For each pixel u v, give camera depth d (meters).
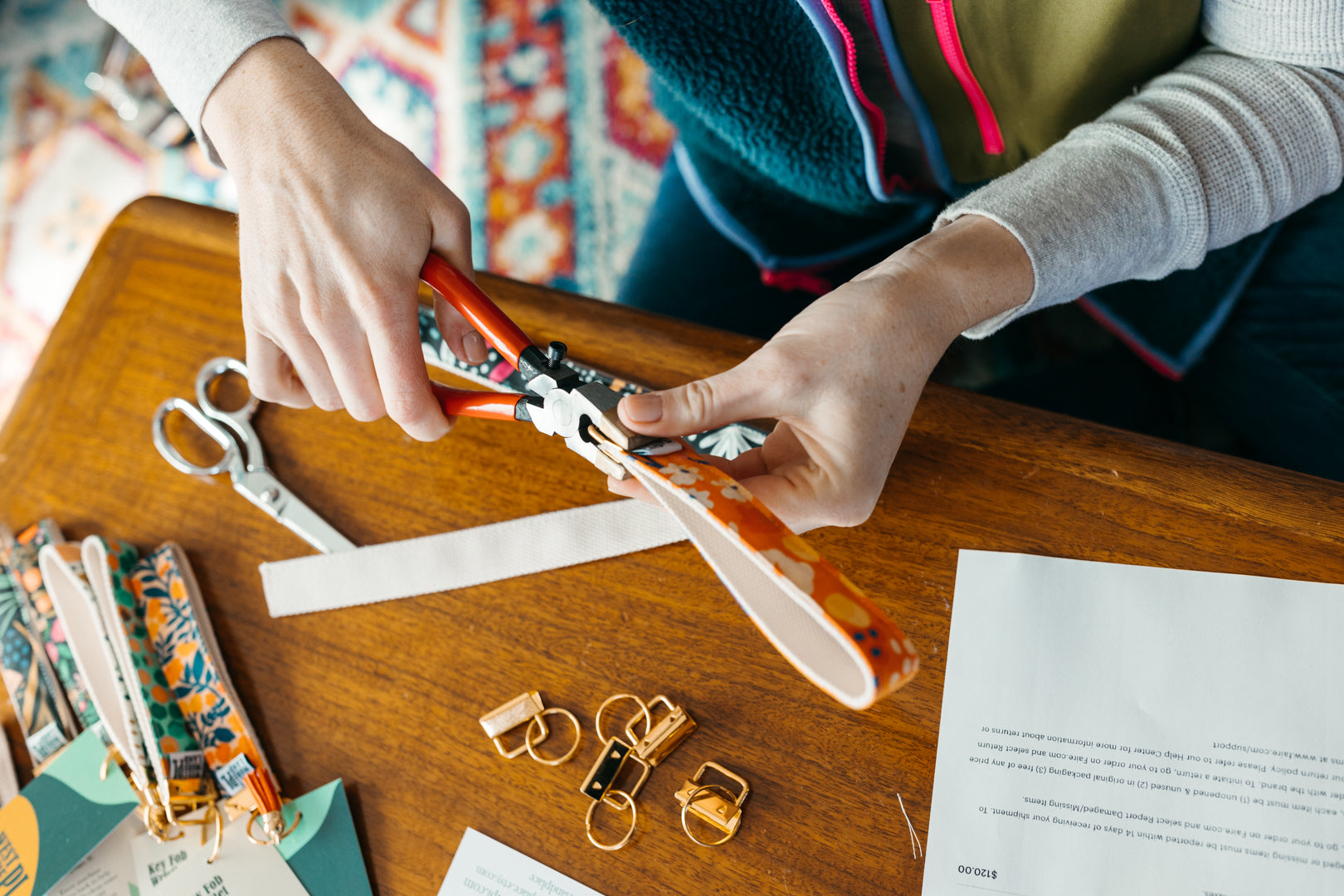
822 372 0.47
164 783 0.60
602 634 0.59
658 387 0.64
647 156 1.31
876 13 0.59
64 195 1.48
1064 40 0.60
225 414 0.70
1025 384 0.82
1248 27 0.58
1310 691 0.48
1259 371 0.71
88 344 0.78
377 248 0.53
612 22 0.65
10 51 1.53
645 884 0.53
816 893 0.51
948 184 0.76
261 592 0.67
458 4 1.42
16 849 0.61
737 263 0.86
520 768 0.58
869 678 0.35
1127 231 0.55
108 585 0.65
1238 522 0.52
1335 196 0.67
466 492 0.65
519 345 0.49
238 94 0.57
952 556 0.55
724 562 0.42
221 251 0.77
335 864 0.58
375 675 0.62
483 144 1.37
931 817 0.51
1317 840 0.46
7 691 0.68
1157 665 0.50
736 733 0.55
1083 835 0.48
